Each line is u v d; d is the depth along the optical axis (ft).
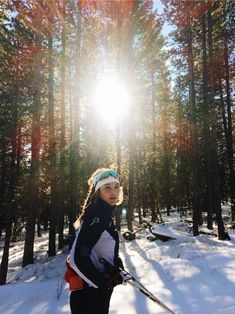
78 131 69.21
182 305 19.57
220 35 73.72
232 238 58.95
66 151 72.08
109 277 9.38
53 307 21.04
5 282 49.03
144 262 34.83
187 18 65.82
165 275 27.17
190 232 72.33
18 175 64.08
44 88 66.49
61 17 62.13
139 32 76.48
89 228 9.43
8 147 64.49
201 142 88.94
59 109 85.15
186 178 112.68
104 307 9.50
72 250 9.41
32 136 57.57
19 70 56.70
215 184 59.98
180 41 73.41
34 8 56.75
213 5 66.03
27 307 21.61
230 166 94.99
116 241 9.93
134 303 20.18
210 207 79.36
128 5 72.33
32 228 57.62
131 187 75.77
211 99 63.67
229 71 89.15
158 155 118.32
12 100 56.70
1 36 55.52
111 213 10.05
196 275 25.84
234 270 26.14
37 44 56.65
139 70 81.15
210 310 18.37
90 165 79.05
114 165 11.25
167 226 86.28
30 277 46.55
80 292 9.44
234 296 20.21
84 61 74.02
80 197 75.66
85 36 72.02
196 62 81.82
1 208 72.28
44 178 69.82
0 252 90.22
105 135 85.10
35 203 58.03
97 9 69.62
